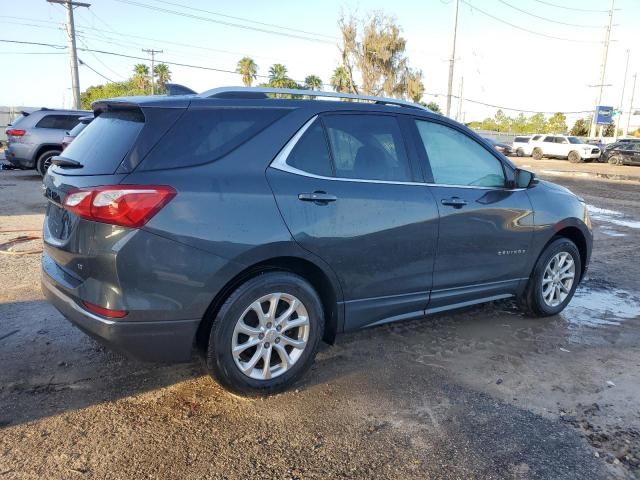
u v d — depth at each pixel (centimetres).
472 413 338
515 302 563
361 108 382
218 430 310
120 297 291
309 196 338
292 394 353
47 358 393
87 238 293
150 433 305
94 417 319
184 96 332
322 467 281
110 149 314
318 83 5738
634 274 699
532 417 335
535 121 8681
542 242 485
